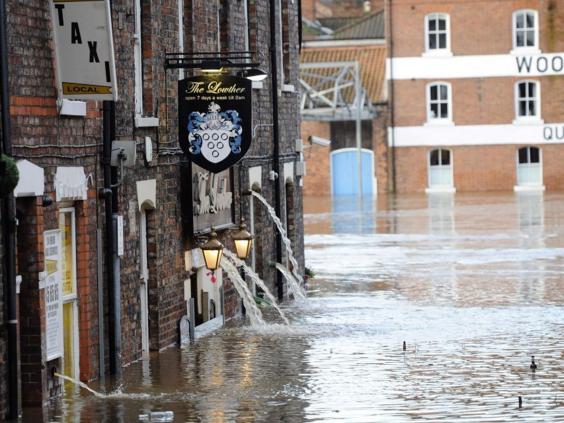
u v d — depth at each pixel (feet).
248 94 134.72
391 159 430.61
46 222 105.60
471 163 428.97
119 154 117.80
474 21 426.51
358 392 110.42
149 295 132.05
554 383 113.80
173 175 138.21
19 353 102.01
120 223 119.75
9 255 97.91
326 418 99.91
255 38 175.52
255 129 173.06
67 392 110.83
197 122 135.33
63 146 108.58
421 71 428.56
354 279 201.46
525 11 424.87
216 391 111.55
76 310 113.60
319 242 266.98
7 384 98.68
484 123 427.74
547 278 196.85
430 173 430.20
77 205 113.50
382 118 430.20
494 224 300.40
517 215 324.80
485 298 175.22
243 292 163.02
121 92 122.11
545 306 165.89
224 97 134.82
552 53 424.05
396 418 99.86
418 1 428.15
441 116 430.20
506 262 221.05
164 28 136.26
